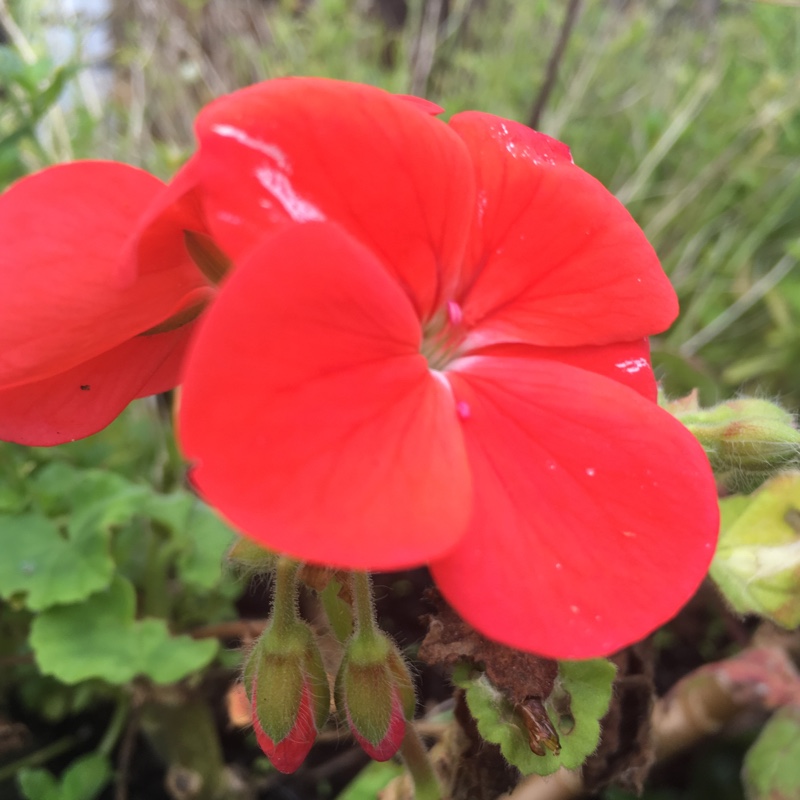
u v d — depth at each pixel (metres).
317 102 0.06
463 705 0.09
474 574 0.06
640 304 0.07
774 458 0.09
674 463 0.06
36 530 0.14
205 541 0.15
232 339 0.05
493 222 0.07
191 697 0.14
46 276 0.07
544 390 0.07
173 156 0.19
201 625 0.17
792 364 0.24
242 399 0.05
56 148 0.20
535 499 0.06
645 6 0.35
